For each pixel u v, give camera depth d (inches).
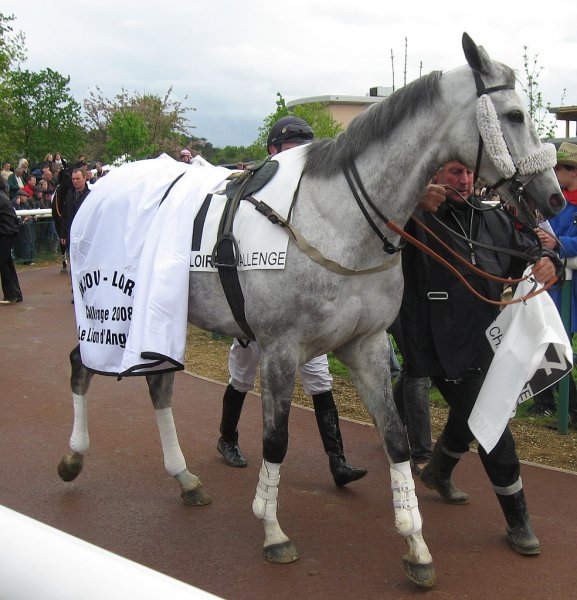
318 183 115.2
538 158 105.2
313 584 114.7
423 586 112.3
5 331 307.3
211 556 123.3
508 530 126.2
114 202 134.3
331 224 112.7
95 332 134.9
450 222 128.3
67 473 150.5
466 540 129.5
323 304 112.3
